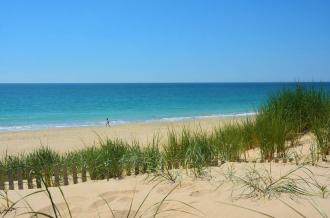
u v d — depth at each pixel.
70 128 25.73
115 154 6.52
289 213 3.43
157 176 5.22
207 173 5.12
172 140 6.64
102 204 4.26
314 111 8.75
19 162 7.90
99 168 6.01
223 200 3.97
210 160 6.03
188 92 111.25
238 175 4.86
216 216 3.57
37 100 72.69
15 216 4.01
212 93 102.12
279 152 6.54
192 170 5.39
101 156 6.36
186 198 4.16
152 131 21.41
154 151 6.41
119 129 23.48
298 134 8.16
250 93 99.75
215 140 6.97
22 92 119.69
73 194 4.65
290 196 3.88
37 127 28.41
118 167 5.93
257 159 6.45
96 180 5.71
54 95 96.50
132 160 5.95
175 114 39.47
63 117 38.28
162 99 73.81
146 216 3.79
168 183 4.85
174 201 4.11
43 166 6.67
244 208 3.67
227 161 6.04
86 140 19.03
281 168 5.25
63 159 8.16
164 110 45.91
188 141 6.55
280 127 6.83
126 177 5.64
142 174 5.74
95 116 38.94
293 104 9.12
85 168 6.17
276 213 3.46
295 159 6.03
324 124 6.96
